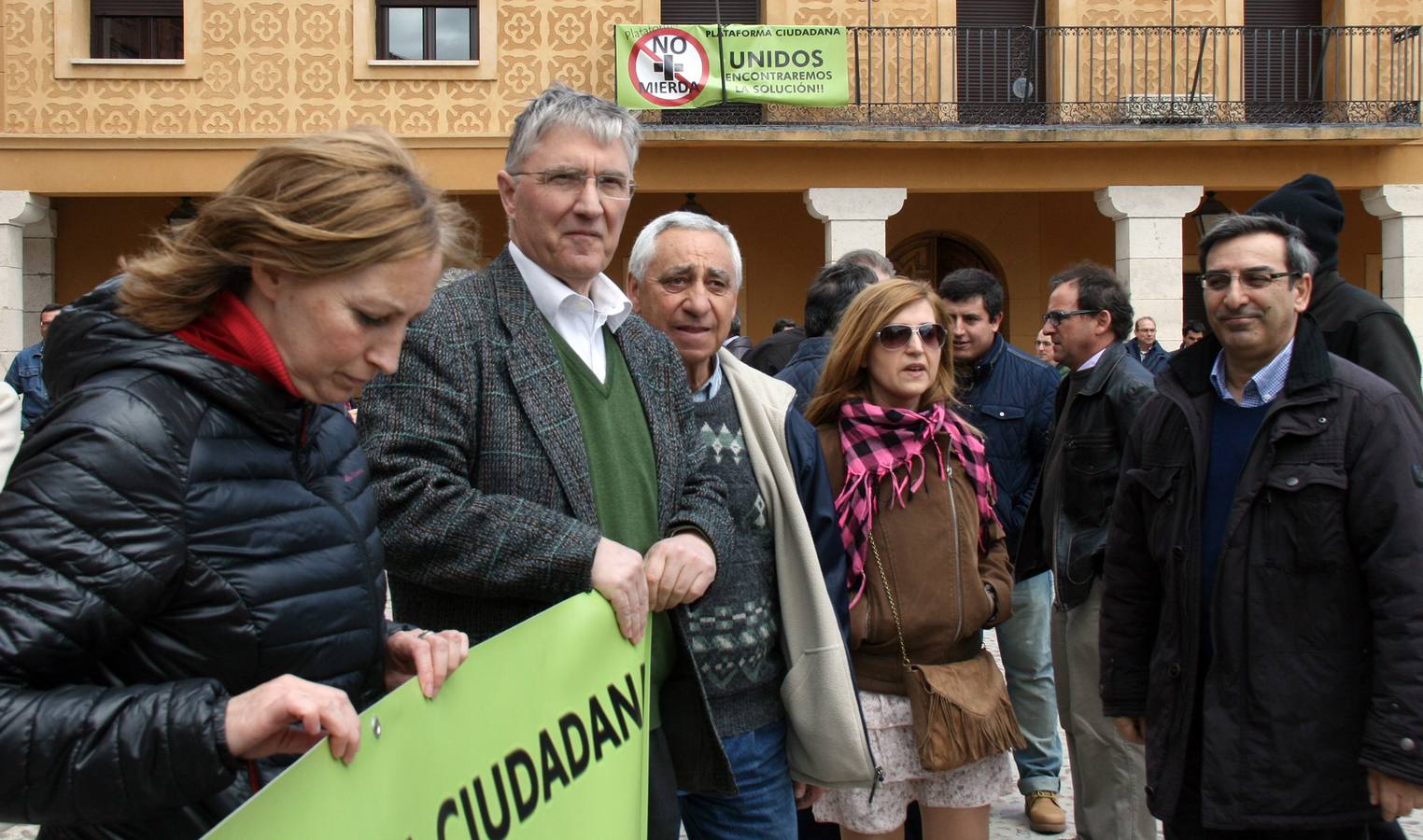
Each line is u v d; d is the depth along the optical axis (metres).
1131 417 3.78
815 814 3.32
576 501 2.29
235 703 1.42
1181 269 15.30
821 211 15.01
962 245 18.39
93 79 14.52
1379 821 2.73
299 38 14.62
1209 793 2.81
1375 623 2.68
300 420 1.67
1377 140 14.94
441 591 2.26
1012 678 4.67
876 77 15.04
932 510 3.24
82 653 1.42
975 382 4.95
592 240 2.42
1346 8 15.38
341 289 1.57
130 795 1.38
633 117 2.51
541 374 2.33
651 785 2.49
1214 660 2.85
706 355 2.91
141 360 1.53
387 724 1.60
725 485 2.64
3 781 1.35
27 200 14.52
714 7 15.34
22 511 1.41
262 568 1.57
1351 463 2.71
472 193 15.45
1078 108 15.15
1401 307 15.51
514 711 1.88
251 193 1.57
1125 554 3.21
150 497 1.46
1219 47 15.35
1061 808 4.60
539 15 14.77
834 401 3.40
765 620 2.81
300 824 1.41
